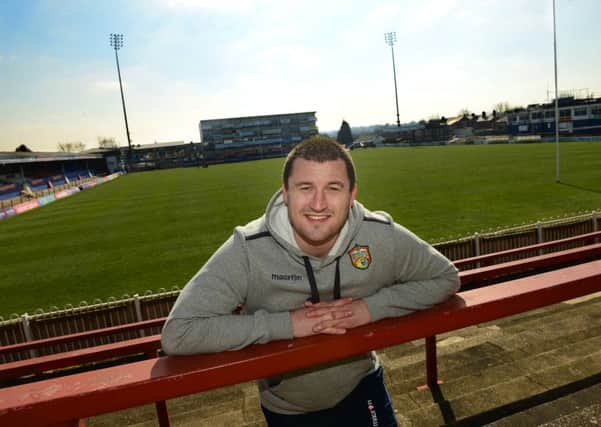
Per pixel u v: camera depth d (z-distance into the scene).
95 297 11.32
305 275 1.37
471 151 55.69
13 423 0.90
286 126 117.31
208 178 48.72
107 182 63.19
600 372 2.77
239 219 20.77
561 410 2.38
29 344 3.16
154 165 98.44
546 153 41.31
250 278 1.36
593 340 3.43
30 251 17.75
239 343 1.11
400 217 17.78
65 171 74.12
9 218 29.92
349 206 1.31
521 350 3.62
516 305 1.29
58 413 0.92
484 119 99.81
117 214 25.84
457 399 2.65
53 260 15.76
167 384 0.98
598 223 10.79
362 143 111.19
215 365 1.02
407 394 2.93
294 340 1.14
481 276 2.14
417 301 1.25
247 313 1.52
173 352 1.13
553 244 6.02
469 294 1.32
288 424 1.66
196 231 18.62
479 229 14.68
